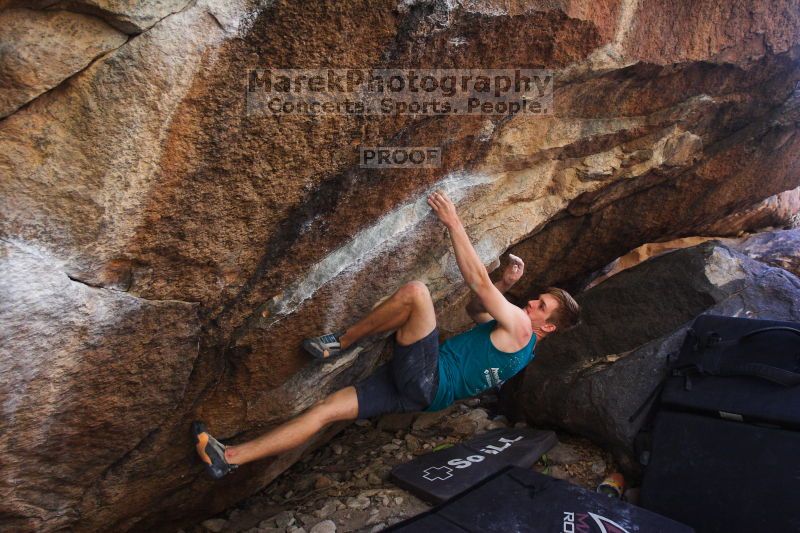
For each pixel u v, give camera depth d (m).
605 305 3.77
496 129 2.49
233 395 2.42
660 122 3.19
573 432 3.56
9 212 1.40
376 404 2.72
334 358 2.69
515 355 2.76
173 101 1.48
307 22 1.53
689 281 3.58
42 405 1.72
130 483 2.32
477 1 1.81
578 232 4.01
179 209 1.68
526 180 2.96
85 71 1.37
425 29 1.74
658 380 3.29
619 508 2.62
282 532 2.87
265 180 1.79
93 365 1.78
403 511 2.95
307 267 2.21
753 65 3.19
